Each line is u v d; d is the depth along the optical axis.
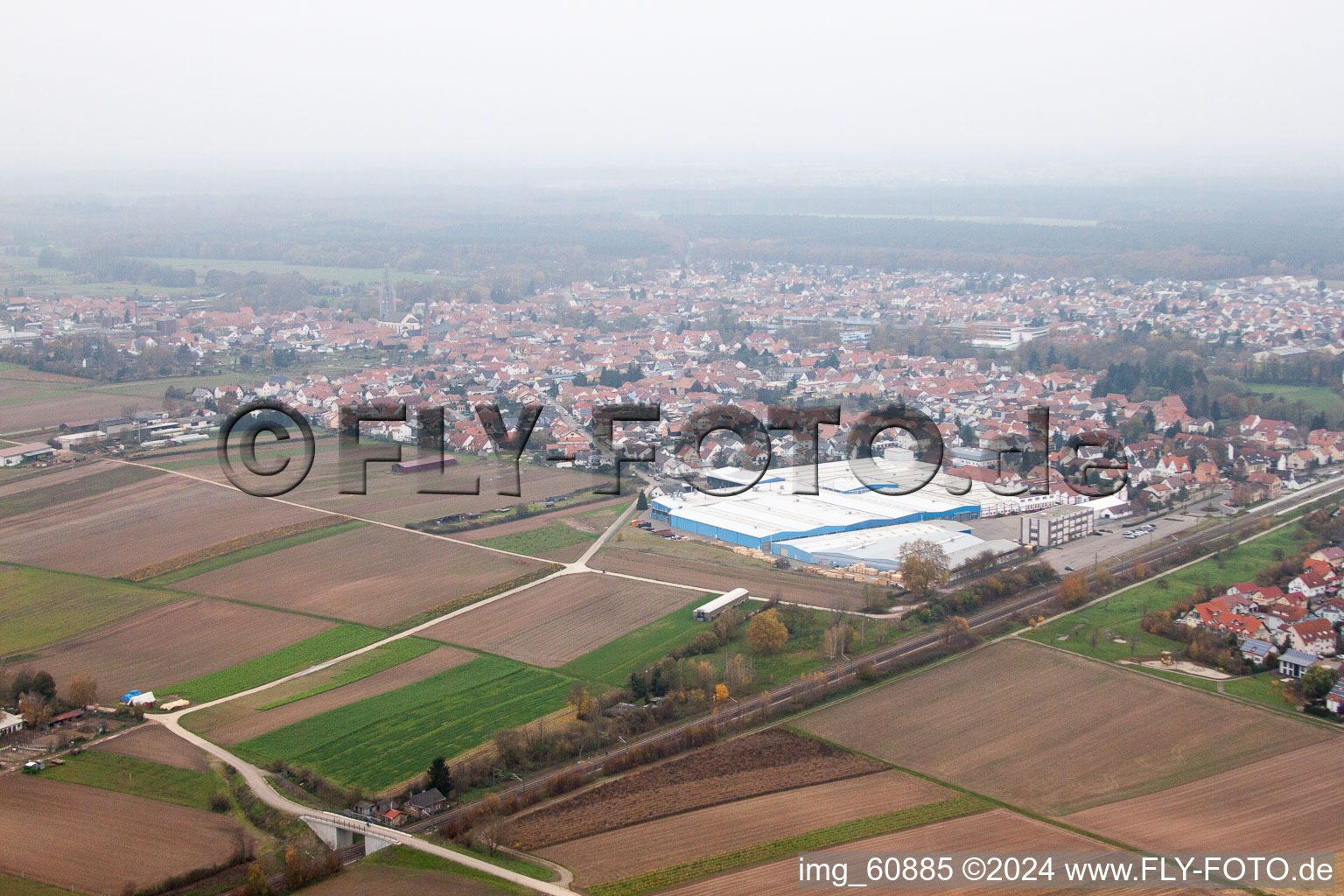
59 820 142.00
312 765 158.75
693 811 144.12
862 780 152.88
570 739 164.38
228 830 140.50
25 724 169.62
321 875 128.75
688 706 175.88
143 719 174.00
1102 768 155.75
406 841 135.62
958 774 154.38
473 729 169.88
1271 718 170.38
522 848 135.50
